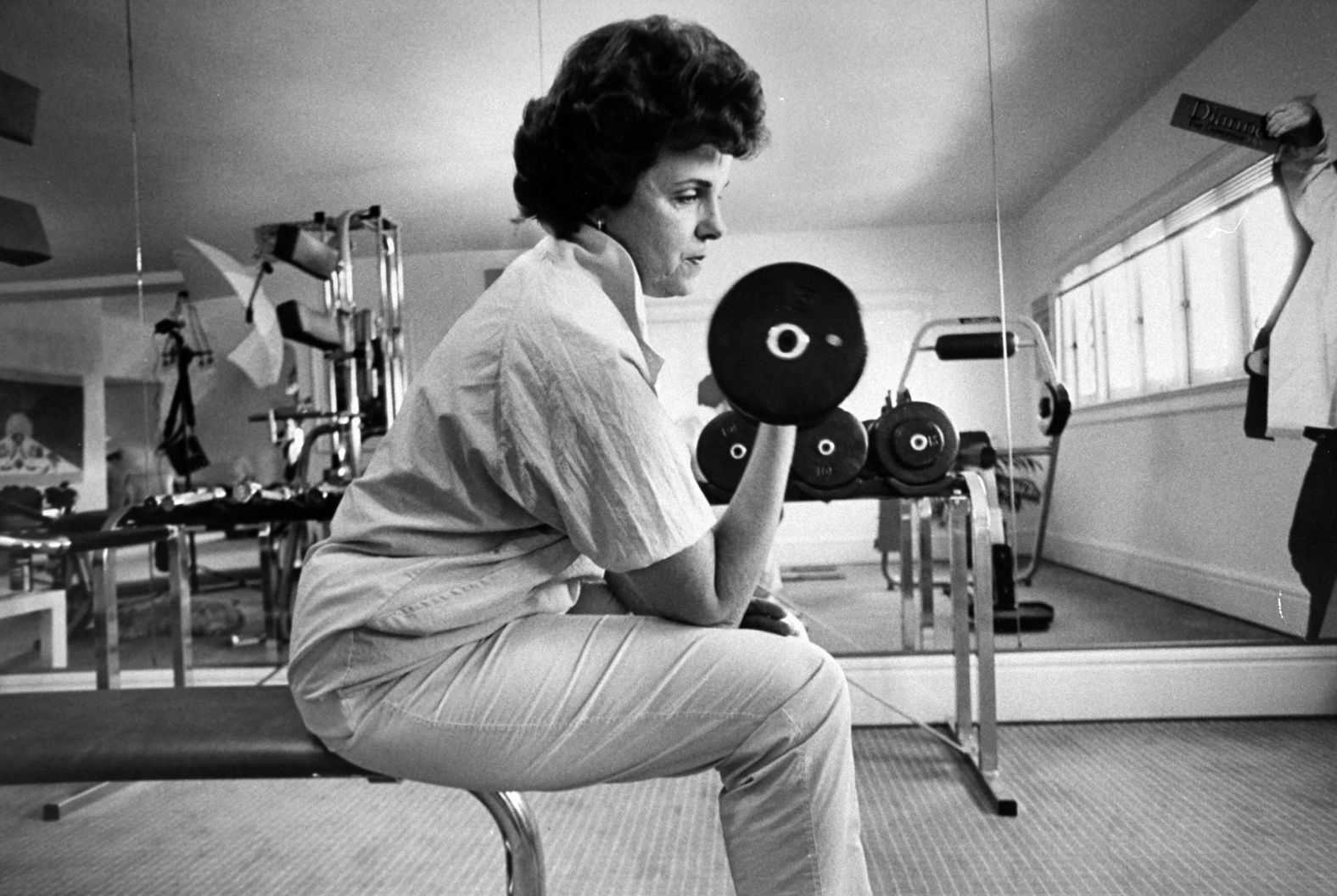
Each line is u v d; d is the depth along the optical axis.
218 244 2.53
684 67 0.77
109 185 2.54
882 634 2.47
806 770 0.75
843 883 0.76
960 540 2.07
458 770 0.78
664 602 0.76
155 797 1.96
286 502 1.97
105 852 1.66
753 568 0.78
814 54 2.43
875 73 2.43
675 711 0.75
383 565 0.76
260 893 1.47
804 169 2.43
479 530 0.77
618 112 0.76
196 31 2.50
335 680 0.76
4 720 0.95
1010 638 2.43
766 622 0.94
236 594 2.71
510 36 2.42
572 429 0.69
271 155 2.50
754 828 0.77
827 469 1.77
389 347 2.46
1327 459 2.27
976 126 2.41
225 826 1.78
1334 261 2.25
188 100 2.51
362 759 0.79
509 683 0.75
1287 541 2.31
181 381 2.54
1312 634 2.27
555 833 1.68
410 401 0.80
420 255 2.47
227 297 2.53
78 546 1.83
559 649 0.77
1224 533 2.37
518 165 0.85
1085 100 2.39
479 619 0.77
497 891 1.46
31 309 2.58
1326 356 2.26
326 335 2.16
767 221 2.43
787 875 0.76
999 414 2.41
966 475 1.86
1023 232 2.40
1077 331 2.40
